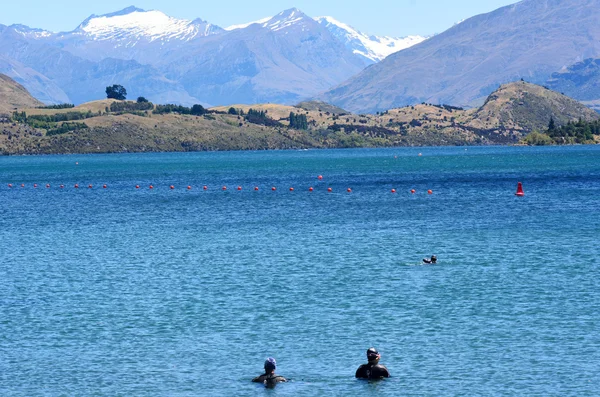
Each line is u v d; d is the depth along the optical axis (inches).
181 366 3053.6
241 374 2967.5
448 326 3494.1
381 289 4237.2
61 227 7588.6
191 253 5649.6
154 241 6363.2
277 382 2864.2
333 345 3270.2
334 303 3944.4
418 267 4864.7
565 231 6363.2
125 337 3427.7
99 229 7327.8
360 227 7012.8
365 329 3476.9
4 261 5447.8
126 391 2817.4
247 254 5541.3
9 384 2891.2
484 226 6850.4
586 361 3011.8
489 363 3016.7
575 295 4013.3
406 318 3636.8
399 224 7190.0
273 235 6565.0
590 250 5354.3
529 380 2837.1
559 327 3442.4
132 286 4463.6
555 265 4827.8
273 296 4128.9
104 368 3043.8
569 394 2711.6
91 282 4606.3
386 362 3058.6
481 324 3513.8
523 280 4399.6
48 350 3265.3
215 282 4525.1
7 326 3622.0
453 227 6845.5
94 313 3843.5
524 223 6993.1
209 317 3727.9
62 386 2871.6
